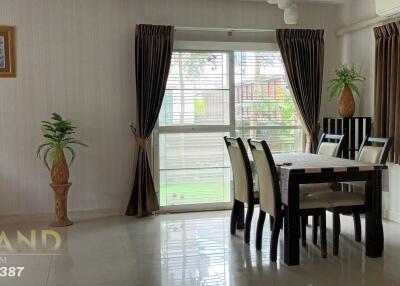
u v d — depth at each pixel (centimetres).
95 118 527
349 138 522
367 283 316
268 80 579
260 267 351
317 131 572
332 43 595
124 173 539
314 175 353
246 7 561
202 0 548
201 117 559
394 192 493
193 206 559
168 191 554
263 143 360
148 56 519
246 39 566
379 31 490
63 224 486
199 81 556
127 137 537
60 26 511
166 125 549
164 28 523
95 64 523
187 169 557
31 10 502
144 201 529
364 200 374
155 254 385
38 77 509
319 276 330
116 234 451
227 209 565
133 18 530
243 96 572
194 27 543
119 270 347
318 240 424
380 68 491
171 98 548
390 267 347
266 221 493
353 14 559
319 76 569
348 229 461
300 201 366
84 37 518
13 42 499
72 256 382
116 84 530
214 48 555
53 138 474
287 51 561
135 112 536
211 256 378
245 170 409
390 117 474
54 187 480
